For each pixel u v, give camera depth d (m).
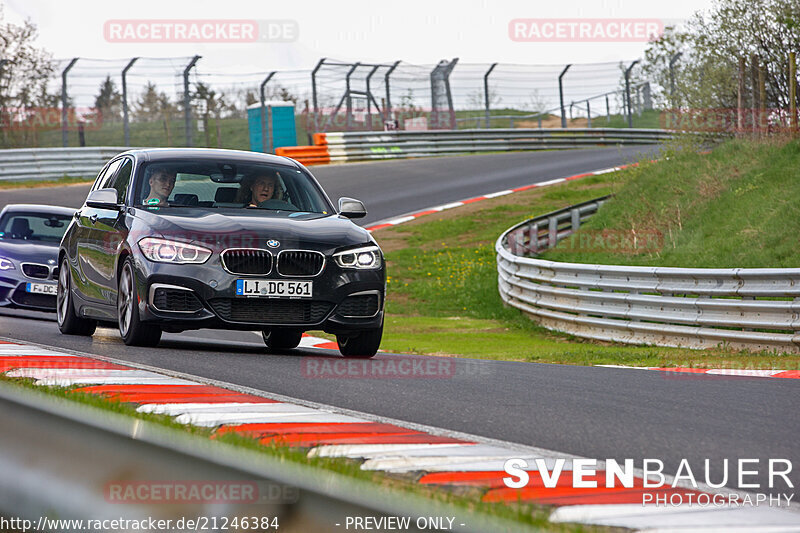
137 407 16.92
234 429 15.26
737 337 40.31
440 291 68.94
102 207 28.03
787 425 18.22
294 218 27.66
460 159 129.50
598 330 49.16
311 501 8.65
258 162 30.42
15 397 12.02
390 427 16.30
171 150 30.66
